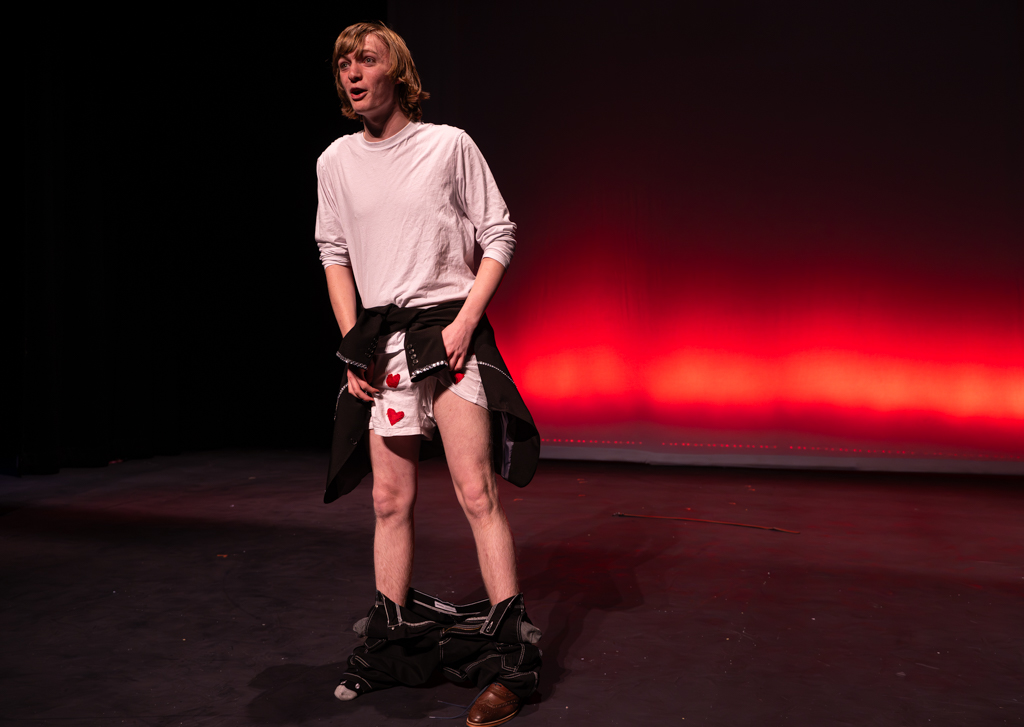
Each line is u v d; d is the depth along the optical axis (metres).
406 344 1.57
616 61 4.96
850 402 4.68
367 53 1.57
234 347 5.72
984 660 1.79
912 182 4.57
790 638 1.92
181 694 1.61
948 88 4.50
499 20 5.12
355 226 1.66
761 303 4.80
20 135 4.90
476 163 1.64
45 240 4.25
